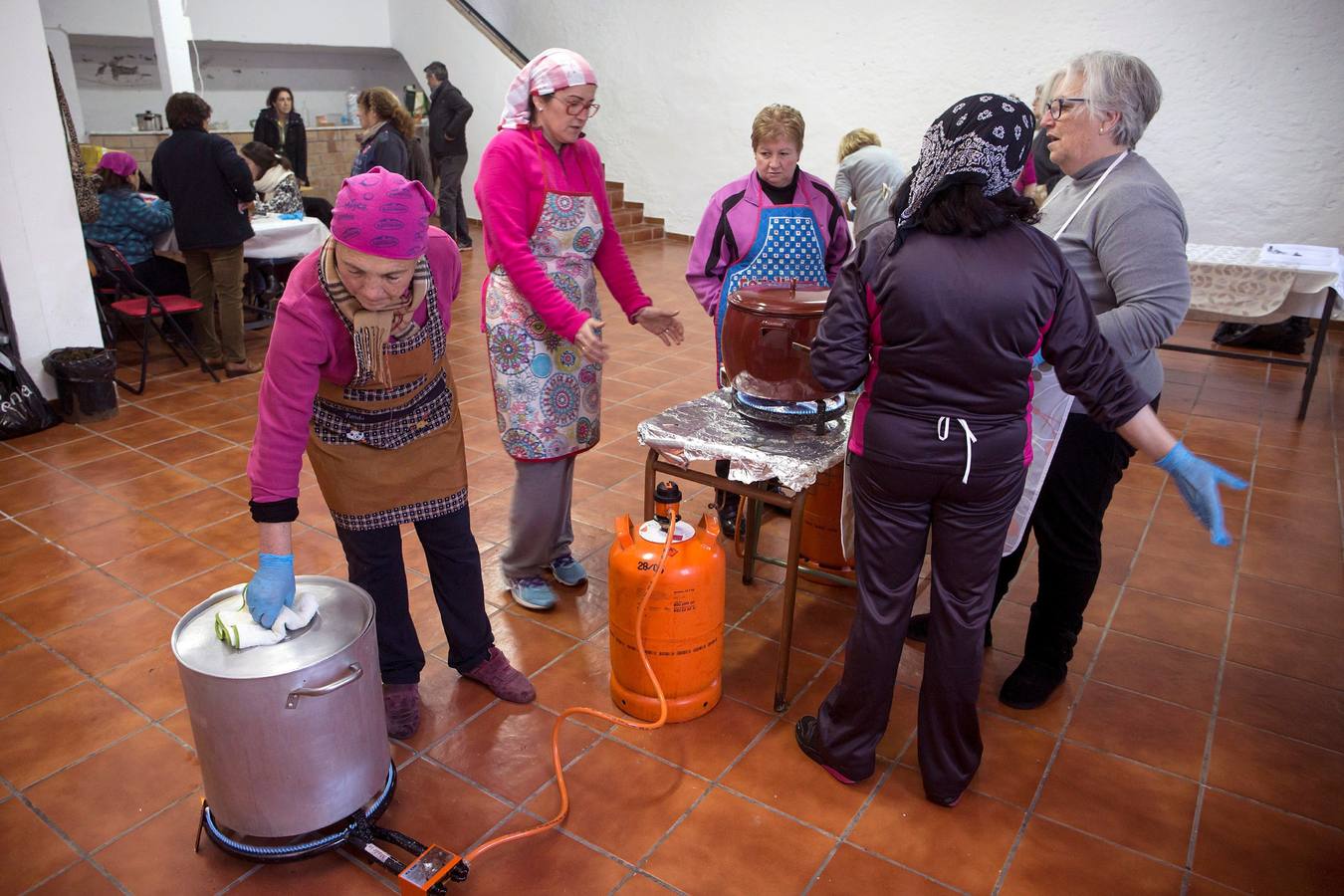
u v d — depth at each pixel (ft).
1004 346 5.24
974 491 5.57
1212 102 21.58
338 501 6.46
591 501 11.48
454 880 5.73
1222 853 6.25
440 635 8.55
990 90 25.25
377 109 20.06
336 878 5.94
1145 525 11.32
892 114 27.12
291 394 5.54
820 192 9.25
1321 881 6.03
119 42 31.58
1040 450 6.68
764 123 8.67
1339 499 12.18
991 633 8.76
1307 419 15.39
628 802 6.58
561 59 7.20
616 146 33.58
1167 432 5.44
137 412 14.42
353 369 5.92
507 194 7.45
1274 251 16.48
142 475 12.05
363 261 5.15
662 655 7.17
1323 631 9.04
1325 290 14.80
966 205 5.08
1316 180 20.83
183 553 10.03
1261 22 20.57
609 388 16.12
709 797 6.64
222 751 5.42
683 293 24.02
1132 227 6.07
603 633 8.69
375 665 5.90
